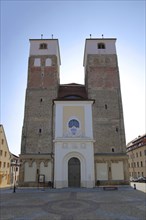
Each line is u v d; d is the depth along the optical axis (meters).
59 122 34.78
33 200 19.56
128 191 26.61
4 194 25.61
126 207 15.29
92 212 13.69
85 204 16.73
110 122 38.72
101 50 44.44
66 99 36.16
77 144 33.03
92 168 32.06
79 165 32.66
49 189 30.12
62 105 35.84
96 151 36.75
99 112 39.38
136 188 31.11
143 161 63.00
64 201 18.44
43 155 35.62
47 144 37.03
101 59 43.59
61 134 34.09
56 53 44.44
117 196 21.45
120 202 17.56
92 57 43.69
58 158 32.34
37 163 35.22
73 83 49.44
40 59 43.66
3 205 17.00
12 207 15.97
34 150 36.66
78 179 32.12
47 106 39.72
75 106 35.88
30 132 37.75
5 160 56.19
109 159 35.50
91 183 31.31
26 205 16.81
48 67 42.97
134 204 16.56
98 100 40.31
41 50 44.53
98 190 27.69
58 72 47.50
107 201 18.14
